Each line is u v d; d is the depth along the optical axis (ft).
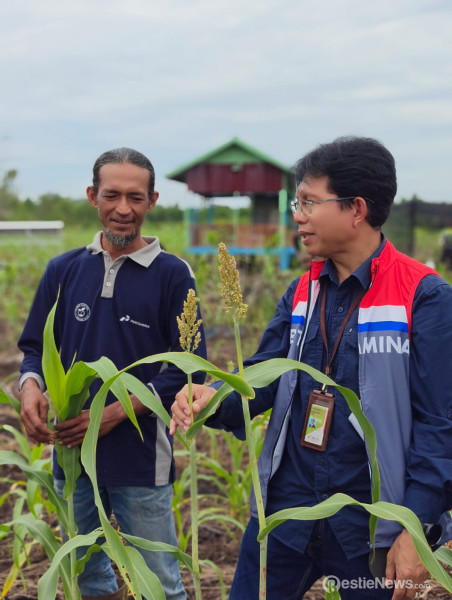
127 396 6.58
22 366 8.89
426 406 6.33
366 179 6.55
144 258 8.52
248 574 7.25
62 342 8.79
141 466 8.41
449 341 6.27
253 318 33.99
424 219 76.13
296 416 7.00
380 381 6.40
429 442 6.19
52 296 9.00
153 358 6.12
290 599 7.16
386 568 6.37
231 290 5.86
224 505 15.05
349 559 6.68
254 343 30.12
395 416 6.36
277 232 52.70
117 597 9.25
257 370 6.21
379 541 6.38
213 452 16.44
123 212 8.17
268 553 7.08
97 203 8.48
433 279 6.51
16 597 11.01
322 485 6.72
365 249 6.81
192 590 11.35
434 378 6.25
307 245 6.91
